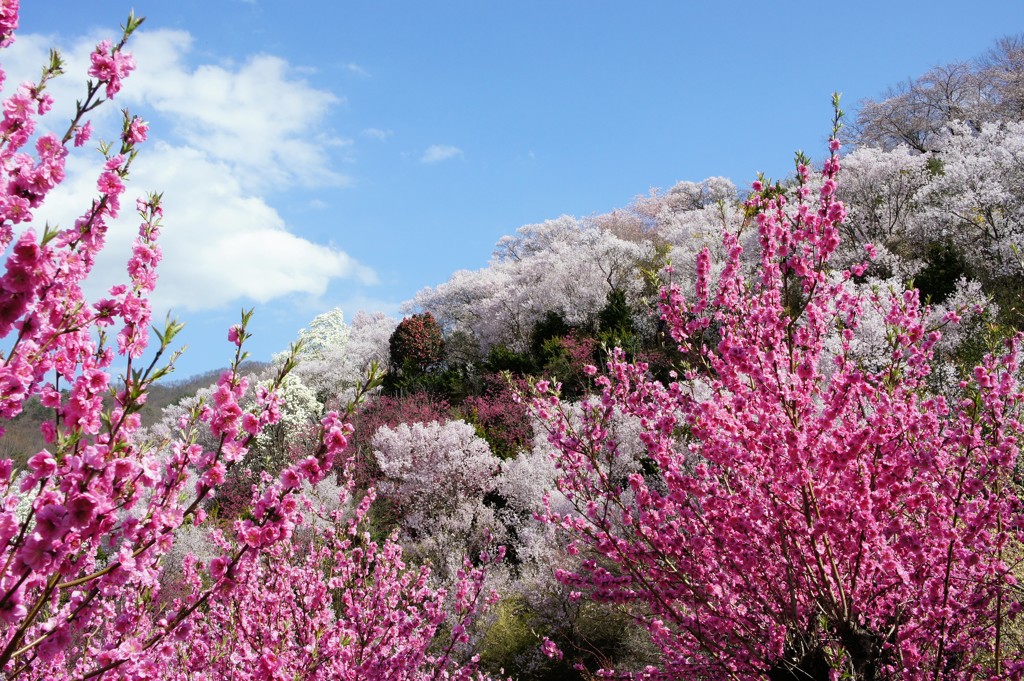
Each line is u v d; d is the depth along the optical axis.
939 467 4.11
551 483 14.38
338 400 23.34
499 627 11.09
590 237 29.67
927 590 4.01
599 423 5.00
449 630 10.77
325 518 6.86
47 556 2.06
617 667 9.40
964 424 4.21
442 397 23.55
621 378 5.01
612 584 4.80
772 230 4.24
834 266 20.89
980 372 4.07
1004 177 20.48
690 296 21.09
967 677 3.92
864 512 3.80
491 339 29.94
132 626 2.72
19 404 2.31
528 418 19.33
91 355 2.50
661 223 37.34
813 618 4.22
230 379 2.49
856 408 4.61
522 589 11.87
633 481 4.50
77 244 2.39
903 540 3.87
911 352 5.04
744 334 4.26
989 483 4.03
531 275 31.28
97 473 2.16
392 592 6.68
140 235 2.65
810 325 4.29
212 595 2.67
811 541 3.92
